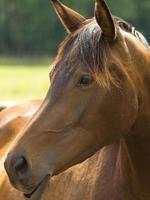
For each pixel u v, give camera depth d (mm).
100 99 3855
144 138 4164
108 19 3863
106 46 3896
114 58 3898
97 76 3807
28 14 68562
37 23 68500
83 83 3840
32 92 27609
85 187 4520
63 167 3914
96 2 3842
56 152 3857
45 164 3828
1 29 67562
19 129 5801
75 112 3855
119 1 65438
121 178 4301
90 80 3828
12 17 68250
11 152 3832
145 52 4117
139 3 65188
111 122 3914
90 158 4629
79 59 3854
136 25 65438
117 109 3898
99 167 4508
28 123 3930
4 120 6039
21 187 3822
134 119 4000
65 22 4156
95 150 3980
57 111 3861
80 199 4504
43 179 3830
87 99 3854
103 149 4543
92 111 3863
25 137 3848
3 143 5832
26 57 65250
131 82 3947
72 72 3855
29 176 3789
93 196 4418
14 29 68000
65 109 3857
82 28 3992
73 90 3855
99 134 3922
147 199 4262
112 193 4336
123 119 3932
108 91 3855
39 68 49469
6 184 5328
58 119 3855
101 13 3863
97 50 3848
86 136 3896
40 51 68250
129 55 3988
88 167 4598
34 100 6305
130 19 65438
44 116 3871
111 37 3908
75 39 3943
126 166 4254
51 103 3881
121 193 4293
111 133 3947
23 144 3828
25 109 6090
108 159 4465
